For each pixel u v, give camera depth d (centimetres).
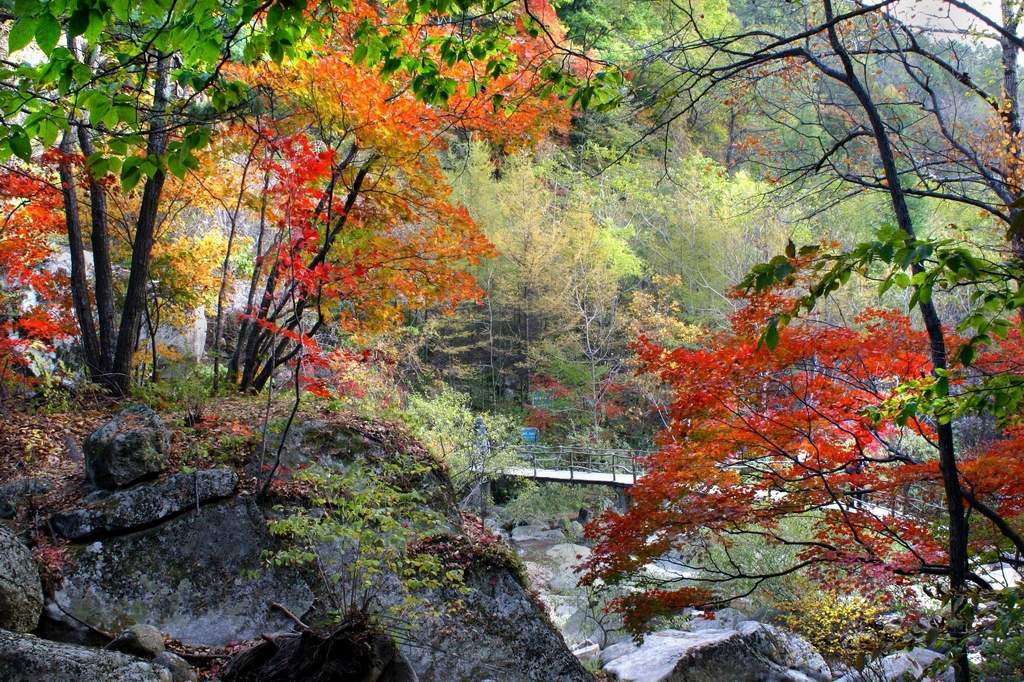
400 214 1157
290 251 857
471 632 819
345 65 952
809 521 1358
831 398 793
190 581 756
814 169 866
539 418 2733
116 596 727
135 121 414
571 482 2206
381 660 596
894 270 360
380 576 796
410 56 659
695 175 2591
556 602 1523
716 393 776
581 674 853
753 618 1402
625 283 2972
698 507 827
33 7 328
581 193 2884
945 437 665
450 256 1151
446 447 1728
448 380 2825
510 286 2658
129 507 776
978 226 1388
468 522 1012
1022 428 722
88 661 476
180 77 449
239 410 1037
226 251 1437
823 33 955
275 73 992
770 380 773
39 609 652
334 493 833
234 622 745
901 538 802
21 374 1145
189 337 1795
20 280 1130
